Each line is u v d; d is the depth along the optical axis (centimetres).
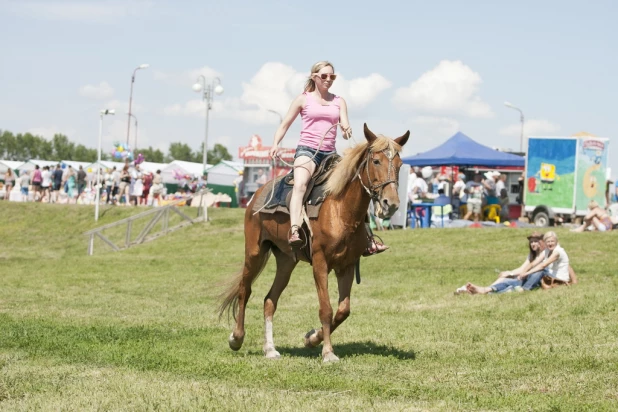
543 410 591
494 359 831
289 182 862
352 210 793
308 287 1731
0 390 655
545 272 1437
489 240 2438
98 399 612
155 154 14225
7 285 1844
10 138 14962
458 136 3384
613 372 741
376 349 913
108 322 1183
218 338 1024
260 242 905
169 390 645
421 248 2412
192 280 1945
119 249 3088
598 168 2931
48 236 3653
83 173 4425
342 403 604
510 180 3734
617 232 2369
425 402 622
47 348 904
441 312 1255
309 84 860
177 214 3550
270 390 665
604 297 1236
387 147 774
